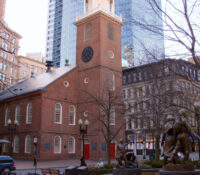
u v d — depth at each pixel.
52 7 159.25
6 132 46.03
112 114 40.59
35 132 39.12
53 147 39.59
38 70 86.19
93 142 40.53
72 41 139.62
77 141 43.12
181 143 10.12
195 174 9.58
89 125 41.69
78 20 47.97
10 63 36.38
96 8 45.81
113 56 45.56
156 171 20.02
